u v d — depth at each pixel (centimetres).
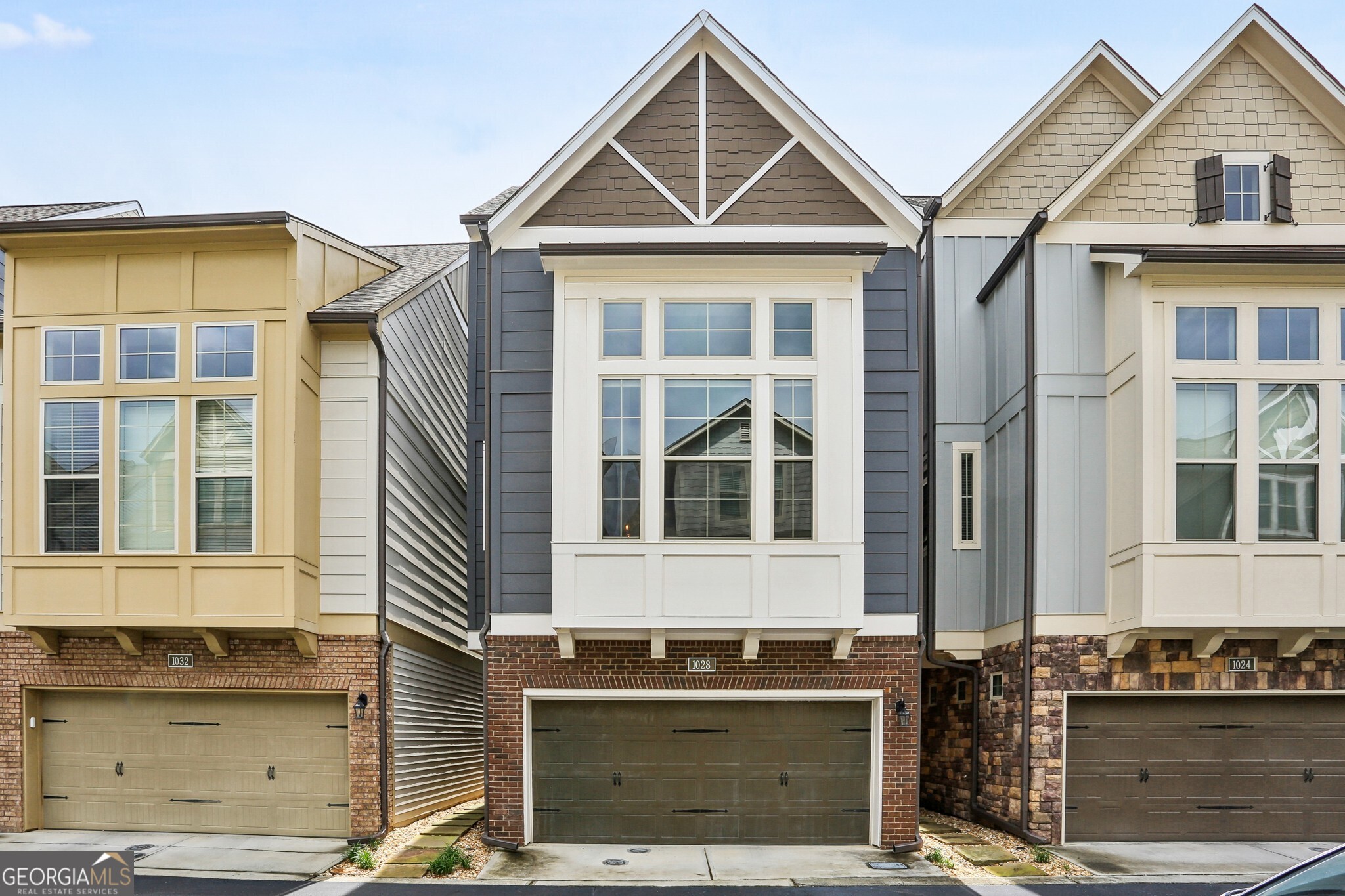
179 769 1303
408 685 1382
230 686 1283
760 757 1217
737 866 1126
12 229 1253
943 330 1446
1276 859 1157
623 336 1195
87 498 1260
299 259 1269
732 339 1194
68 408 1273
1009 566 1319
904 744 1196
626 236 1236
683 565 1159
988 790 1346
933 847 1209
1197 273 1195
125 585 1245
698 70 1255
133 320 1274
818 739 1219
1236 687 1233
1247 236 1273
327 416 1316
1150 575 1169
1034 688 1230
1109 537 1245
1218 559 1173
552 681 1201
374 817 1254
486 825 1198
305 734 1293
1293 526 1183
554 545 1161
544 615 1202
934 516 1420
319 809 1280
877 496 1214
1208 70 1284
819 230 1237
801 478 1177
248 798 1290
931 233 1459
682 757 1216
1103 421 1262
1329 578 1171
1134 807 1232
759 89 1251
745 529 1167
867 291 1233
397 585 1357
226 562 1235
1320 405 1190
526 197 1224
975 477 1425
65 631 1289
